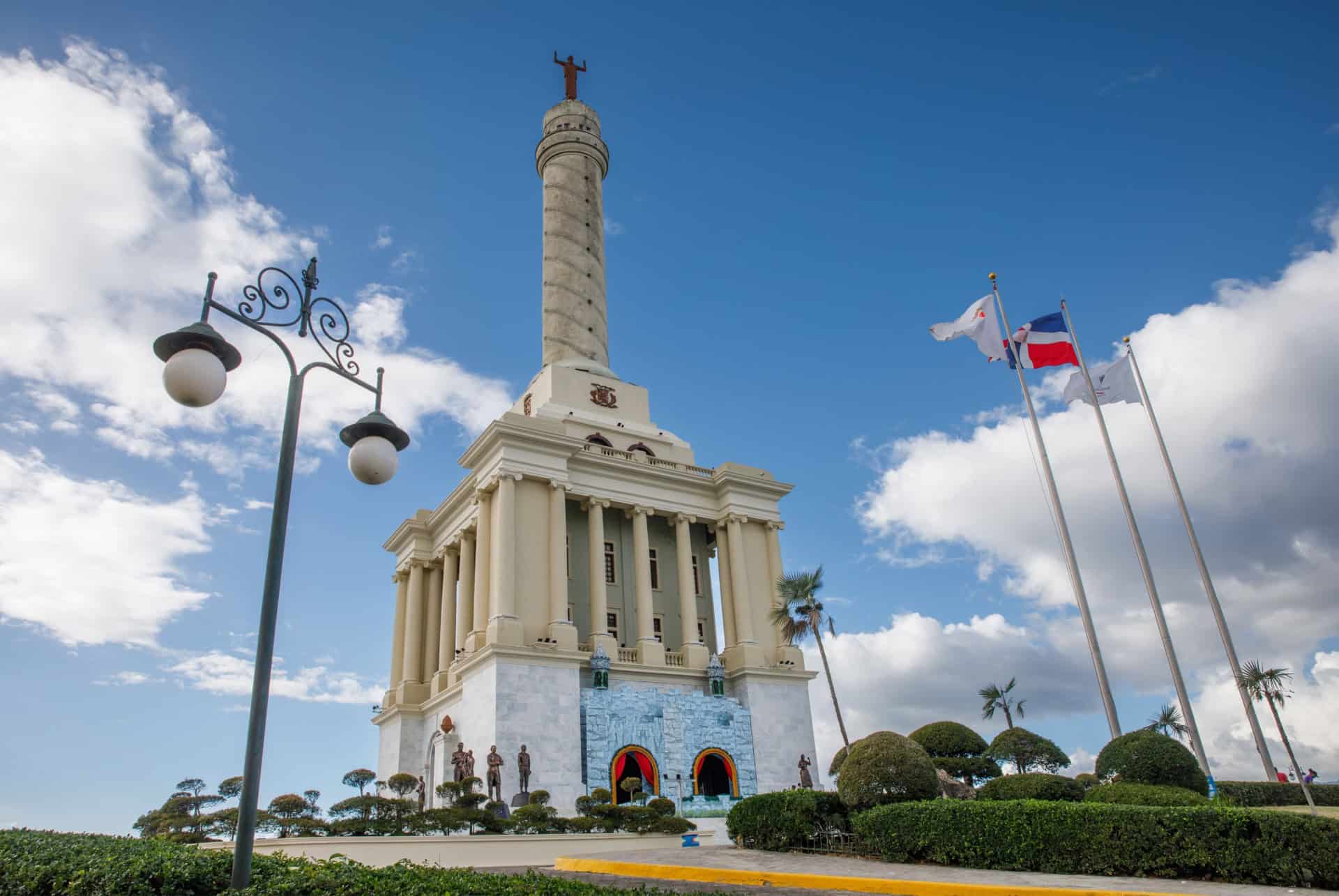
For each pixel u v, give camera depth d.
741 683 59.88
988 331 43.88
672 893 15.13
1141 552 38.16
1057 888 18.42
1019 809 21.91
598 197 77.12
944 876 20.64
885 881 19.95
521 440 57.25
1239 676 37.53
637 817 41.53
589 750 51.44
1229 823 19.55
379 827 35.25
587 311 71.81
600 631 56.75
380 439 15.10
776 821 28.52
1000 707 65.56
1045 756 39.25
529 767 48.31
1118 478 39.78
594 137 78.00
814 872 22.22
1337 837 18.28
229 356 13.72
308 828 34.88
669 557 66.00
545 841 36.75
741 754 56.75
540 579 55.78
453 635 64.00
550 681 51.66
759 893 20.23
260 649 13.02
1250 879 19.05
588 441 63.84
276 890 12.95
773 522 66.12
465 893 13.73
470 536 63.12
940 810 23.22
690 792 53.59
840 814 27.77
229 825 34.22
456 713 55.16
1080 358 43.00
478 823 37.69
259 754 12.65
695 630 60.97
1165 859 19.88
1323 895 17.55
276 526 13.56
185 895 14.14
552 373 66.50
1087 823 20.89
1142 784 25.67
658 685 57.50
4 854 16.30
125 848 17.80
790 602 61.41
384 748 64.12
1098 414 41.47
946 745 40.47
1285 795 36.34
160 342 13.17
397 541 70.56
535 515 57.22
